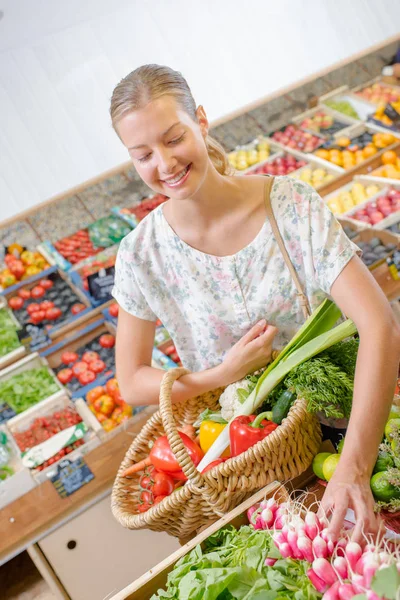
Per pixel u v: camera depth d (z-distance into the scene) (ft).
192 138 5.20
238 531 5.27
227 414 6.34
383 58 14.75
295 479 5.89
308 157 14.14
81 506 9.00
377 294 5.49
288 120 14.93
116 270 6.54
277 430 5.48
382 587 3.77
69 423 10.07
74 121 11.14
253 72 12.19
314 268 5.85
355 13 12.87
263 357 6.26
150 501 6.52
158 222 6.22
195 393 6.40
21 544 8.81
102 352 11.59
